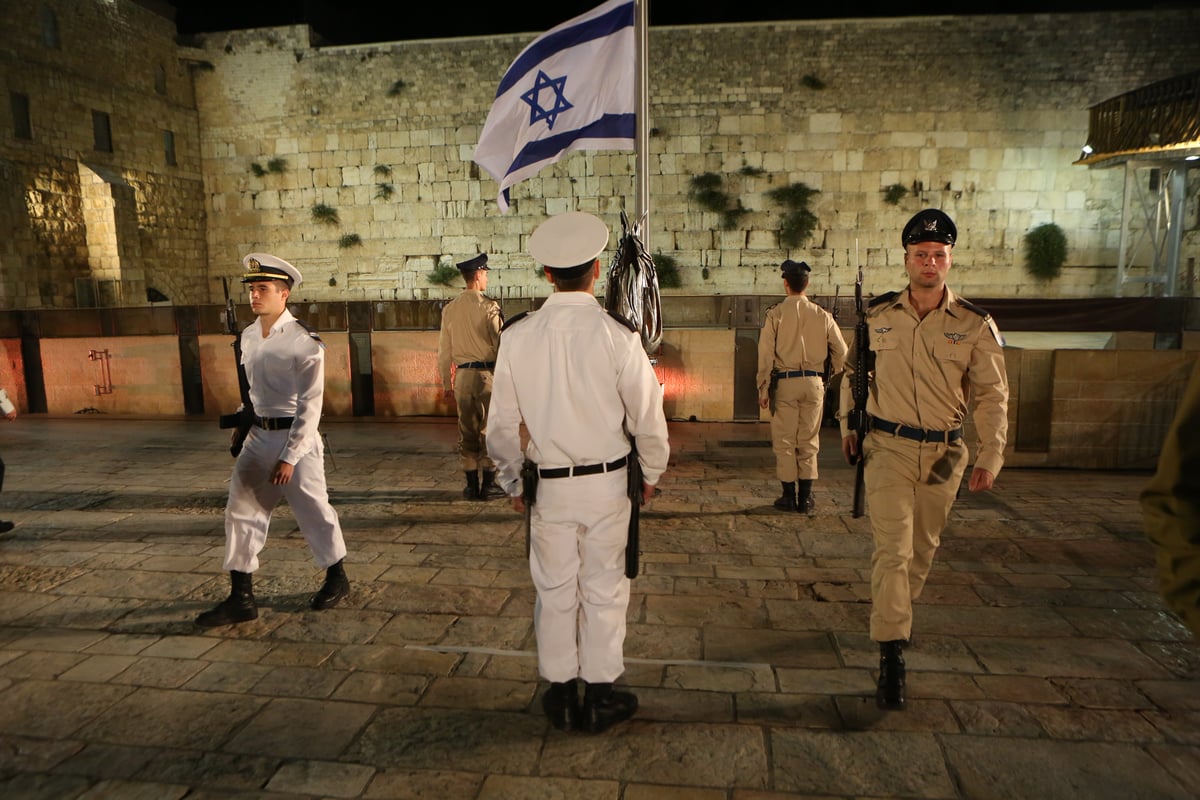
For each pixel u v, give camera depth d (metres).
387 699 2.80
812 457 5.31
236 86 21.02
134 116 19.38
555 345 2.45
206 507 5.63
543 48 5.41
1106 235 18.77
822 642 3.28
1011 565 4.22
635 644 3.26
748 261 19.73
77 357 10.03
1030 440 6.66
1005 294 19.28
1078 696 2.78
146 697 2.82
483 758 2.41
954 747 2.46
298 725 2.62
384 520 5.25
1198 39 17.83
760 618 3.54
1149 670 2.99
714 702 2.76
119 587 4.00
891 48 18.72
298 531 4.98
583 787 2.26
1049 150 18.69
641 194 5.33
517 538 4.83
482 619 3.54
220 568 4.29
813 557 4.42
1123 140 17.06
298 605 3.73
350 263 21.16
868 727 2.58
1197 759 2.38
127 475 6.70
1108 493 5.74
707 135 19.41
